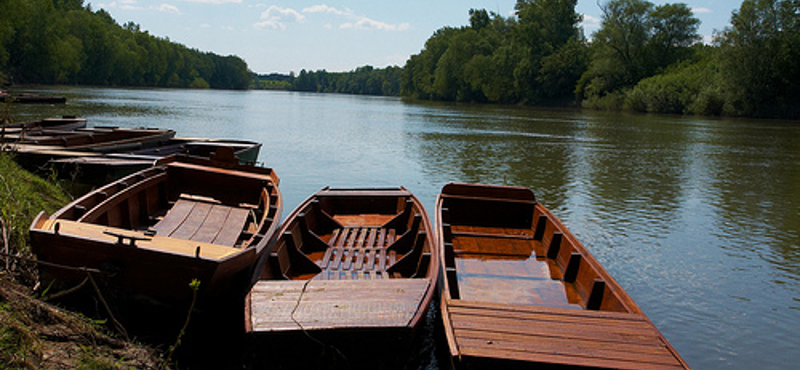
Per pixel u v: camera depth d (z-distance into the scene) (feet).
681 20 242.58
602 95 259.39
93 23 316.19
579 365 16.48
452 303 20.34
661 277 32.99
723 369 22.67
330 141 94.89
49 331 18.25
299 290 20.61
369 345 18.25
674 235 42.14
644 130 137.28
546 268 28.78
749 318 27.61
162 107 163.32
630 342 17.98
